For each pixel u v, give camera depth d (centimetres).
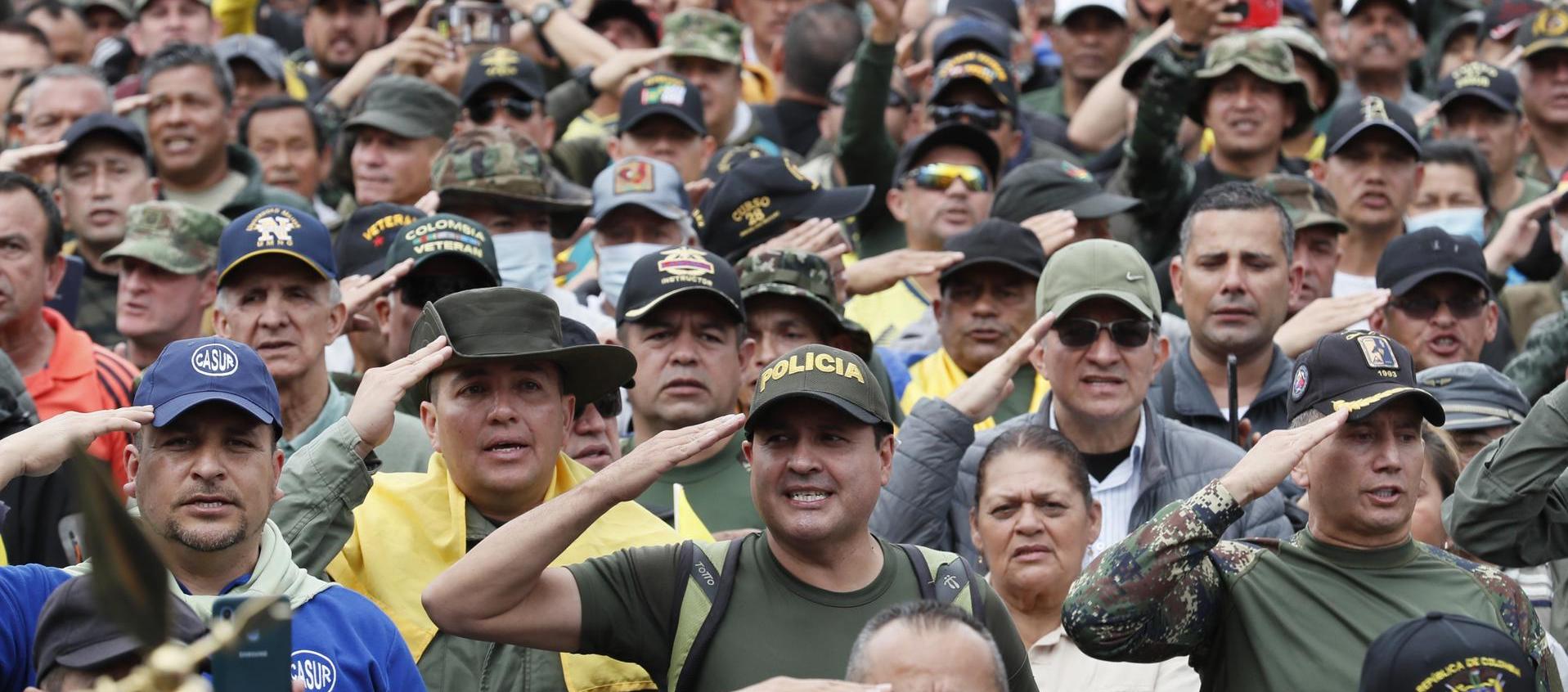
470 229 1407
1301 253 1647
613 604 994
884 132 1916
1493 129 2066
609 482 973
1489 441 1375
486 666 1111
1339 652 987
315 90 2347
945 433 1262
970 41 2073
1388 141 1778
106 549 564
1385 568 1012
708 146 1928
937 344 1677
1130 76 1983
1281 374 1456
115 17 2652
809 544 998
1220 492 984
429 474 1180
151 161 1912
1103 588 980
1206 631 1009
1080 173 1714
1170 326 1593
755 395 1028
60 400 1432
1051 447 1202
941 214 1755
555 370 1173
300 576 1036
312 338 1315
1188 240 1477
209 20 2498
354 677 1005
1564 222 1797
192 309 1534
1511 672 841
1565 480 1105
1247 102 1842
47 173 1889
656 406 1325
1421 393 1013
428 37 2073
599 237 1622
